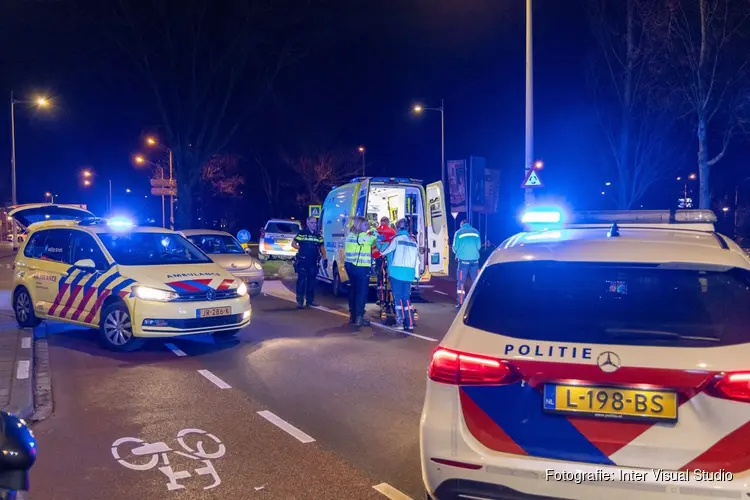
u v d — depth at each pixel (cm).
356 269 1075
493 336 317
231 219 5778
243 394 662
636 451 282
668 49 2148
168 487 439
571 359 293
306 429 556
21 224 1560
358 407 620
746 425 273
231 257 1445
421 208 1421
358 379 725
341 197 1479
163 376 735
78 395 657
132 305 830
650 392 282
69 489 436
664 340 296
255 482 447
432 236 1455
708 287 330
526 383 298
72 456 494
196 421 576
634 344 295
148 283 838
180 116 2983
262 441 527
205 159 3039
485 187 2094
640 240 360
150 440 528
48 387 687
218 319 865
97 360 811
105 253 906
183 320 830
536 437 295
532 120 1532
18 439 239
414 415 595
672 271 332
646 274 338
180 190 3019
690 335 300
